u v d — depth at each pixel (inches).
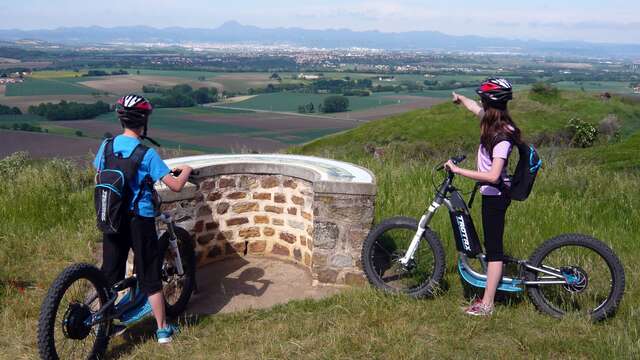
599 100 2052.2
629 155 722.8
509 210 289.3
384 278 216.7
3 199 330.3
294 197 259.8
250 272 249.8
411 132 1721.2
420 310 190.4
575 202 312.0
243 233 268.1
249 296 223.9
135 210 173.2
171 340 182.7
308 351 167.9
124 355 177.5
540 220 278.8
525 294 200.1
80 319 165.2
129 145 172.4
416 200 296.0
